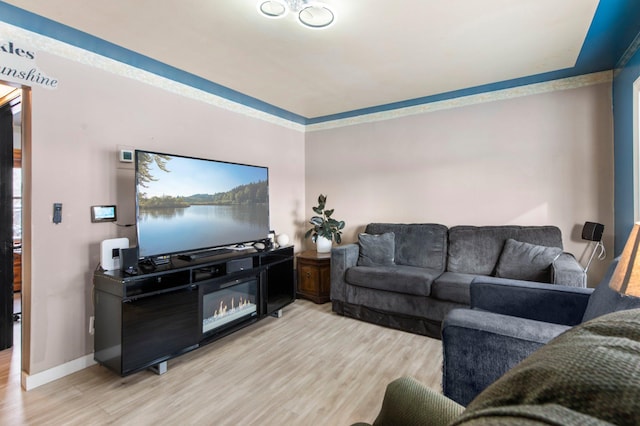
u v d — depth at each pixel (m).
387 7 1.95
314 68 2.83
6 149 2.72
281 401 1.94
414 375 2.21
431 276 2.95
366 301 3.21
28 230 2.16
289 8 1.93
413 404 0.94
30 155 2.15
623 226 2.67
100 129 2.50
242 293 2.95
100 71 2.50
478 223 3.56
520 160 3.34
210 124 3.40
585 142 3.05
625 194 2.62
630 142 2.49
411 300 2.95
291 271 3.57
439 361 2.41
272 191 4.25
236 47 2.43
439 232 3.55
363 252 3.60
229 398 1.97
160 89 2.93
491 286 1.92
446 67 2.85
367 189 4.30
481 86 3.33
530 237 3.05
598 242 2.96
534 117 3.27
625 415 0.25
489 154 3.50
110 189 2.55
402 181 4.03
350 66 2.80
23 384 2.12
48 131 2.22
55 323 2.24
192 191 2.75
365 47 2.46
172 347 2.31
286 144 4.50
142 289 2.17
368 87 3.31
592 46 2.48
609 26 2.19
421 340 2.80
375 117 4.21
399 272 3.07
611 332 0.42
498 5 1.96
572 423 0.25
